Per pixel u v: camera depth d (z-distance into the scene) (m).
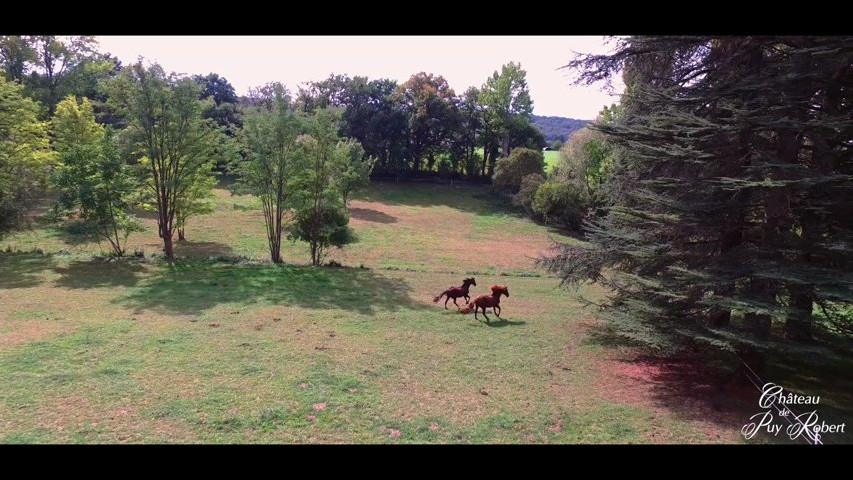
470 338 12.17
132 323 12.32
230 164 23.47
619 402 8.53
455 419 7.62
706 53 9.86
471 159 63.59
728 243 9.48
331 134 22.36
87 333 11.34
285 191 22.34
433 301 16.50
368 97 60.94
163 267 19.72
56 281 16.86
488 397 8.55
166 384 8.53
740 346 9.12
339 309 14.82
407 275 21.02
